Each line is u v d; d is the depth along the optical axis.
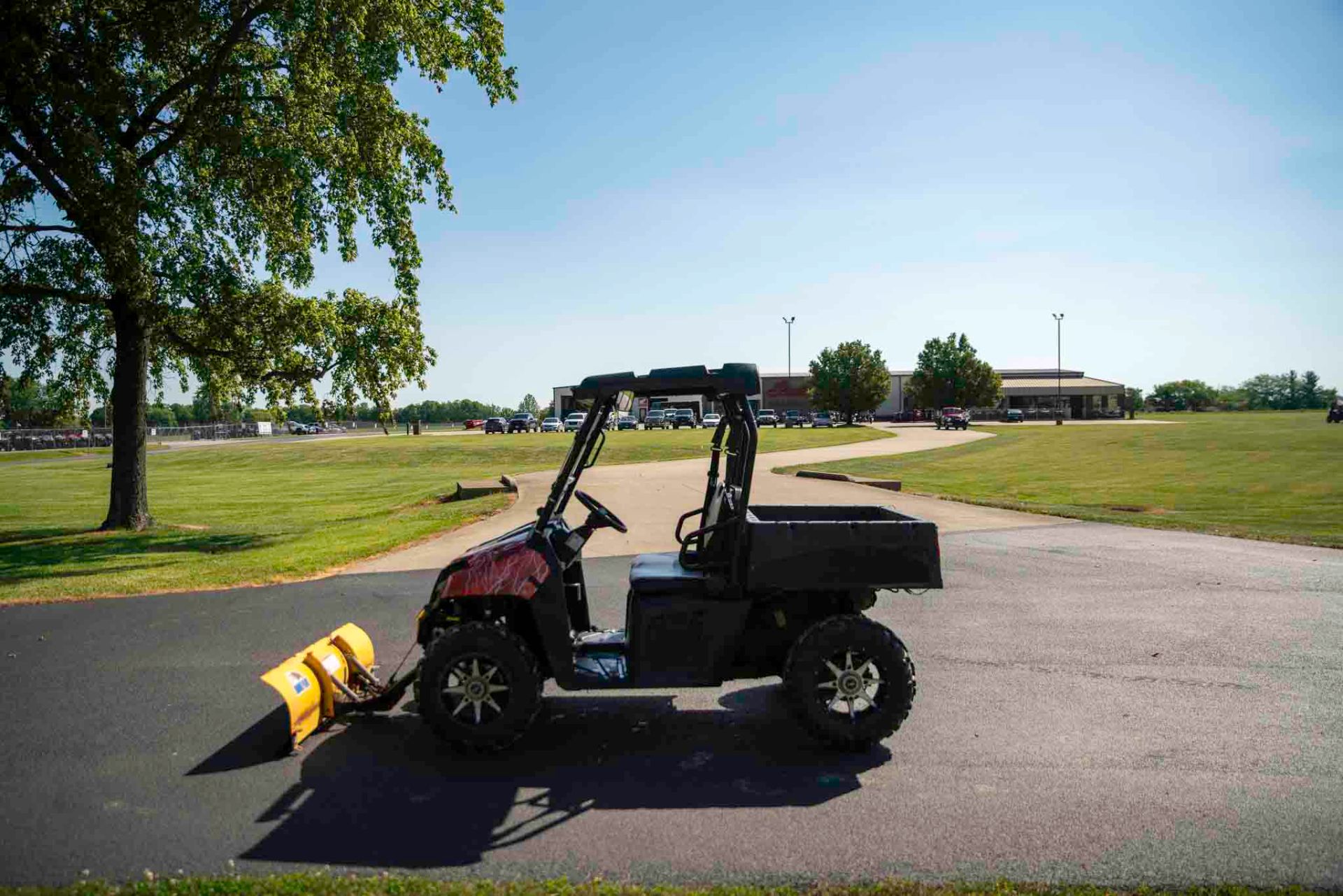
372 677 5.90
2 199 14.29
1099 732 5.30
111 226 13.80
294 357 17.56
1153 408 128.75
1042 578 10.23
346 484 30.09
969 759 4.89
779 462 32.78
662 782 4.61
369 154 16.36
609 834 3.97
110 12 14.85
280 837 3.95
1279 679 6.35
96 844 3.88
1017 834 3.96
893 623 8.12
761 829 4.03
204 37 15.65
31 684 6.43
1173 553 12.10
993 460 33.22
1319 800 4.32
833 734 4.86
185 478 35.66
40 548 14.47
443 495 22.61
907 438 51.09
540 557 4.98
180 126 15.61
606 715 5.74
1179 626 7.96
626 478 25.28
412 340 17.98
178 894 3.37
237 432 88.88
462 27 17.98
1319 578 10.21
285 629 8.13
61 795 4.44
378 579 10.70
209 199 16.61
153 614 8.83
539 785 4.57
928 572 4.97
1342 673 6.51
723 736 5.33
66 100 13.48
